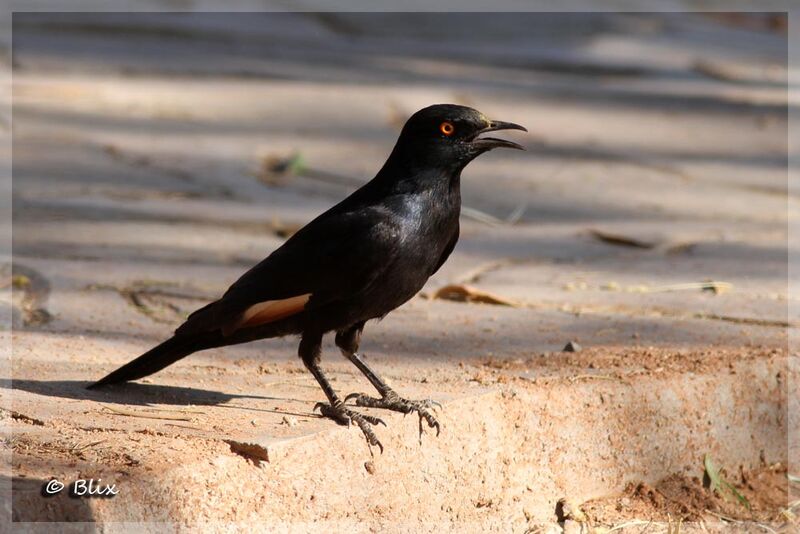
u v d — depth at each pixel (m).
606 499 8.78
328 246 8.06
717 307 11.10
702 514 8.85
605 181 17.25
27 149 17.86
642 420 8.86
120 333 10.02
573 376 8.91
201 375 8.96
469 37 29.70
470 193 16.38
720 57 28.28
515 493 8.41
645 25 32.00
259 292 8.08
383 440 7.79
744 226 14.70
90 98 21.44
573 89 24.23
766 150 19.56
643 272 12.49
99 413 7.84
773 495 9.29
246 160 17.83
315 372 8.09
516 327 10.41
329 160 17.95
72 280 11.67
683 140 20.19
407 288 8.35
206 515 6.96
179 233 13.78
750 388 9.35
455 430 8.12
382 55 27.09
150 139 18.86
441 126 8.32
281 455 7.26
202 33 28.53
